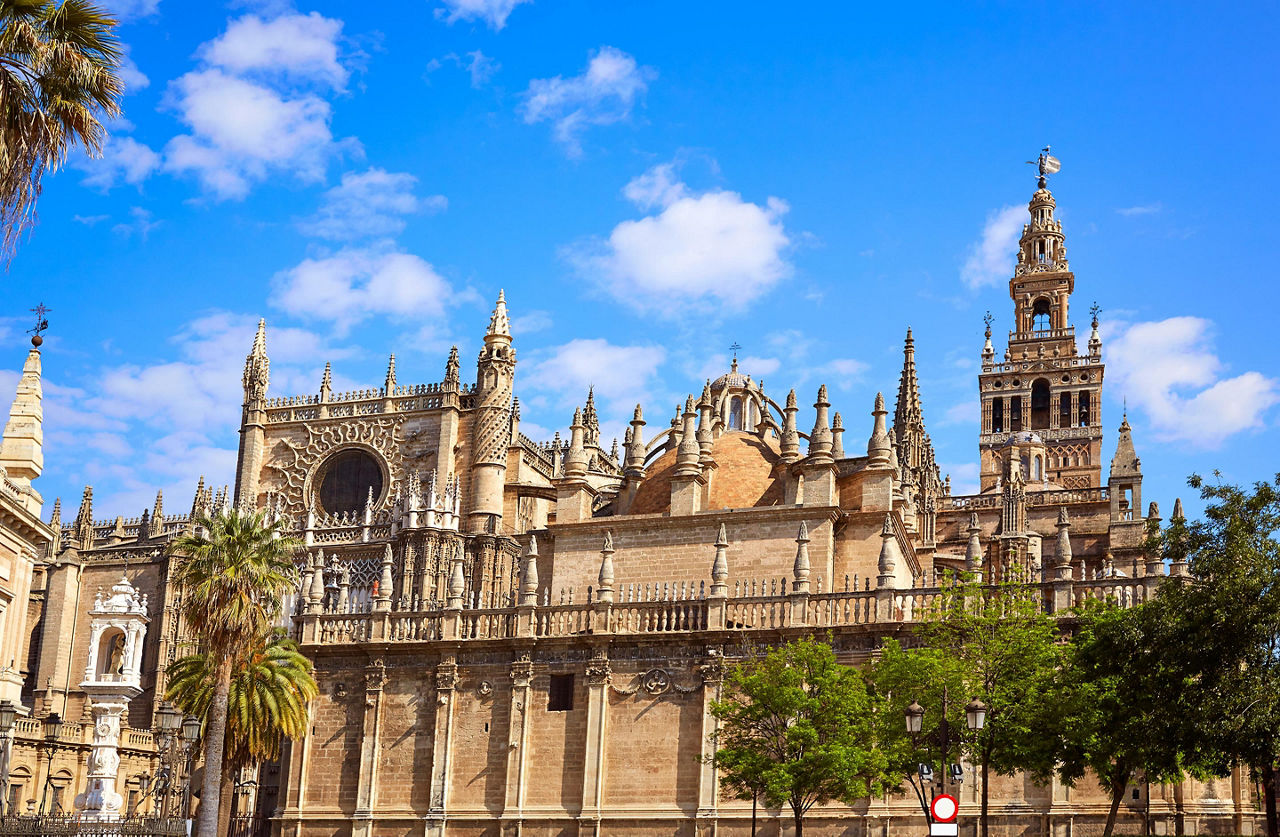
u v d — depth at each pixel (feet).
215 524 204.64
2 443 205.67
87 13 105.91
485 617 232.53
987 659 170.50
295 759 236.63
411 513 303.68
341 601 276.62
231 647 198.70
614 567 242.78
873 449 239.71
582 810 215.72
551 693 224.53
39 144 101.40
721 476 255.09
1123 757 165.37
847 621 209.67
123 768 293.64
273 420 344.49
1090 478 418.72
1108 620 164.25
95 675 223.30
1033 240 457.27
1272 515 150.51
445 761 226.58
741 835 205.26
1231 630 145.18
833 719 176.24
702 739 211.61
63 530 364.79
